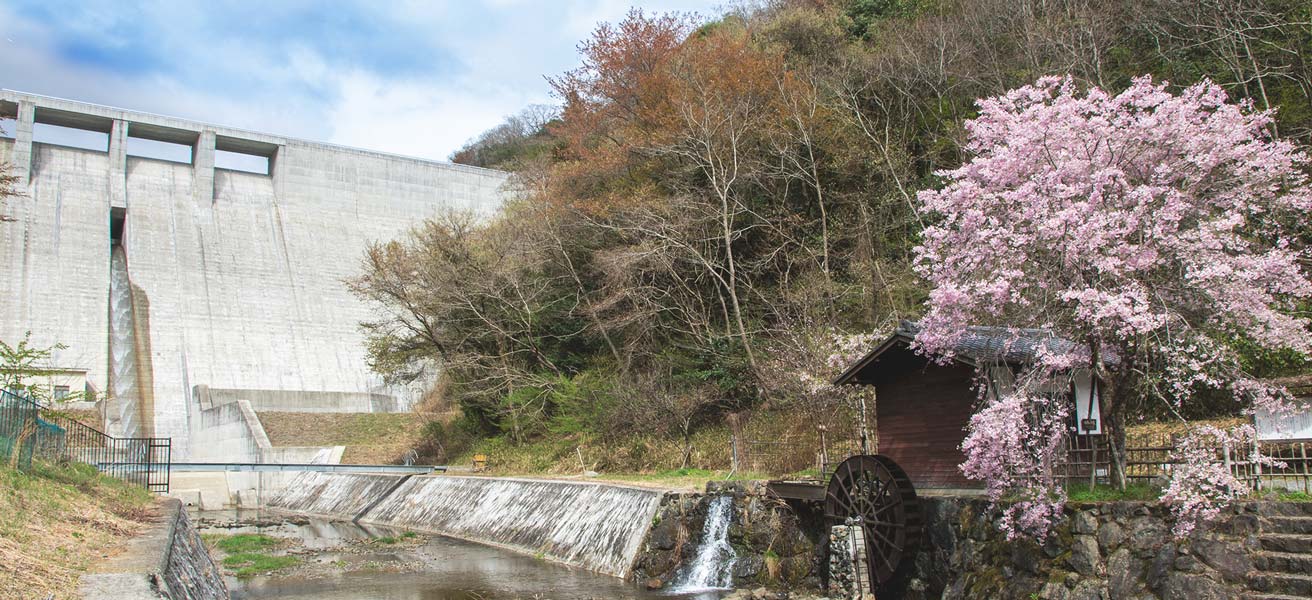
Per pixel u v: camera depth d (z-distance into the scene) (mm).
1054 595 13375
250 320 65188
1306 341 14461
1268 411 14773
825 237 32781
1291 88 26609
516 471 37875
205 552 19859
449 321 43906
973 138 19797
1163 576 12250
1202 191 15844
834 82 37375
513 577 22750
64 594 9109
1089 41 31375
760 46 42406
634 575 21484
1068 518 13766
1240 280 14352
